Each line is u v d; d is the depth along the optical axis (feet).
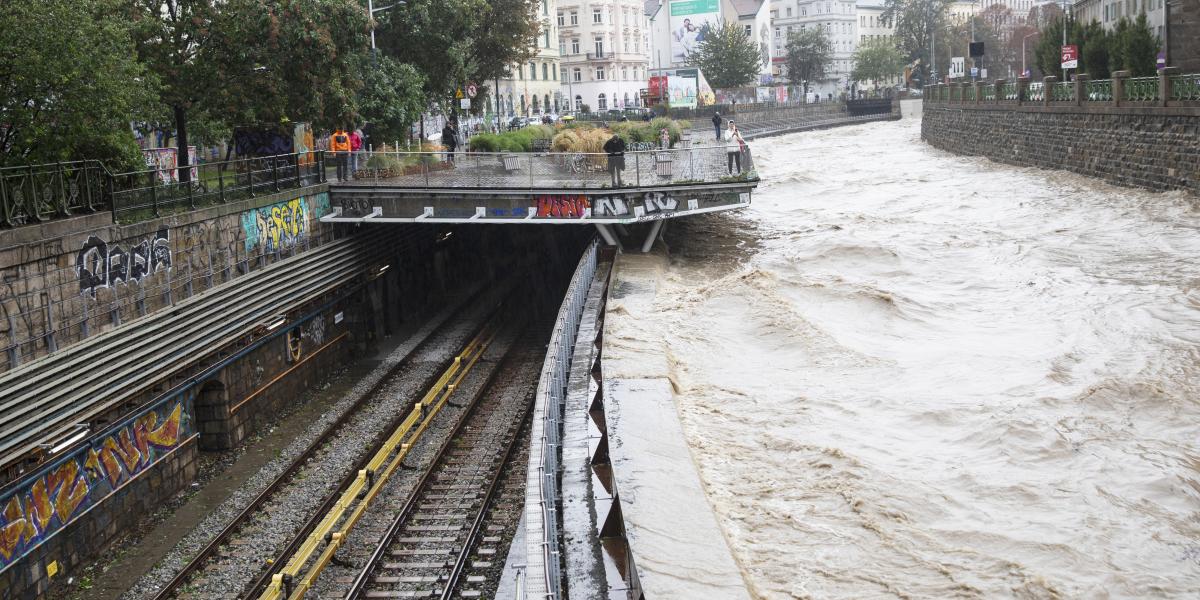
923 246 132.16
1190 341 85.10
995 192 175.63
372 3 161.58
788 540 53.83
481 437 91.04
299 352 103.96
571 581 44.39
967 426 69.67
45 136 82.64
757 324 95.30
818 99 528.22
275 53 113.60
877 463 63.72
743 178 119.34
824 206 180.45
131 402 76.43
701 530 49.21
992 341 89.81
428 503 77.25
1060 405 72.59
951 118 273.54
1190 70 190.60
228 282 96.12
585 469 55.83
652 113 297.12
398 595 63.87
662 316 97.66
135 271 83.30
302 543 69.87
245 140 129.39
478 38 203.51
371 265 121.90
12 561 63.10
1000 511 57.36
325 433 91.15
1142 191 151.43
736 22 521.65
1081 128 176.76
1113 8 299.17
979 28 594.24
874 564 51.47
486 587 64.54
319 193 116.16
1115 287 103.30
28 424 65.82
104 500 72.13
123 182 90.43
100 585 67.31
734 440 67.77
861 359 84.58
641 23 488.44
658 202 117.19
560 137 163.12
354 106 123.44
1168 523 55.77
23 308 70.85
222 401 88.63
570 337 79.36
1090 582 50.06
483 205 117.08
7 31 78.33
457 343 125.80
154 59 109.81
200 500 79.77
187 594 64.95
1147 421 69.77
